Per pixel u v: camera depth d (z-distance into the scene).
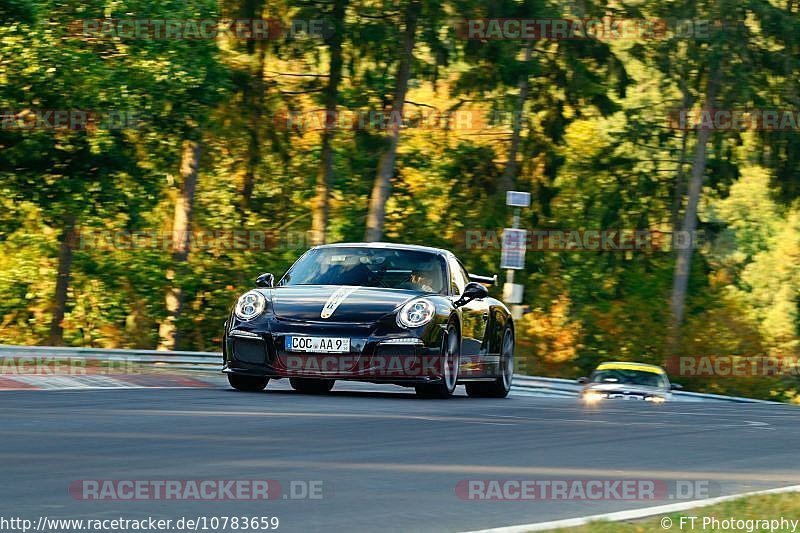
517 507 18.64
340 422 29.33
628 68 146.12
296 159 138.88
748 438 30.64
